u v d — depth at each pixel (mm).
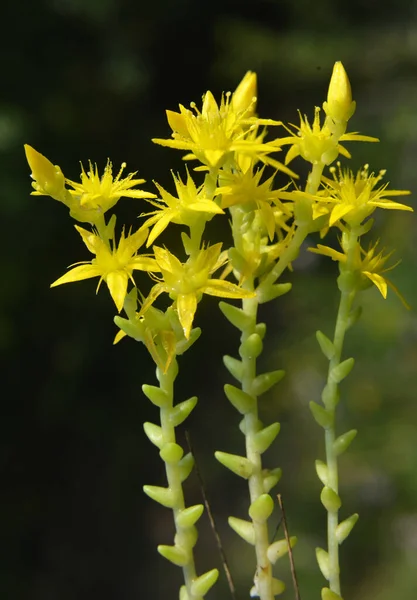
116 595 574
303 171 734
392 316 598
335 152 190
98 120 850
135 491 642
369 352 607
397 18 962
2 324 621
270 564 192
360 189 195
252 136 201
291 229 194
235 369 194
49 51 809
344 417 590
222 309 193
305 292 734
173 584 577
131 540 609
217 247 187
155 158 897
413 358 591
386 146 754
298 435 631
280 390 680
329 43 948
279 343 719
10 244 643
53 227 683
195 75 1030
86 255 711
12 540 583
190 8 998
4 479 609
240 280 191
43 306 667
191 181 186
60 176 186
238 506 609
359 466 566
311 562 513
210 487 629
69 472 641
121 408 687
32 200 665
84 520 619
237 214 192
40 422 646
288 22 1032
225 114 189
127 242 187
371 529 528
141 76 926
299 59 945
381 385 589
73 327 682
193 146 185
